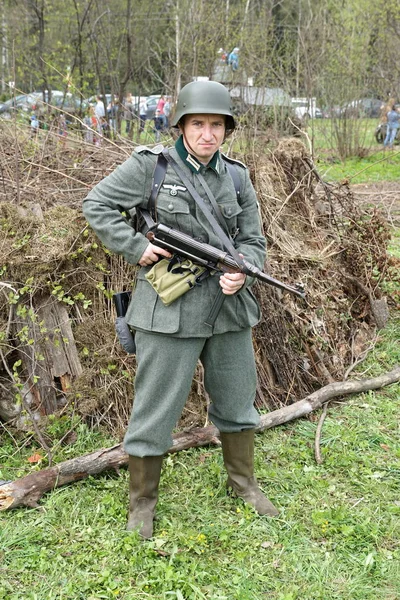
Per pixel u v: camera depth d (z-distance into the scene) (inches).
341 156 572.4
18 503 118.9
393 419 155.6
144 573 104.3
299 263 175.8
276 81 471.8
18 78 440.5
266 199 179.3
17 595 99.5
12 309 137.8
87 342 144.4
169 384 109.9
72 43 462.3
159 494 124.5
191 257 104.4
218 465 132.2
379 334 198.8
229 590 101.5
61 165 182.4
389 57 599.2
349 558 108.7
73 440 140.8
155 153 105.5
